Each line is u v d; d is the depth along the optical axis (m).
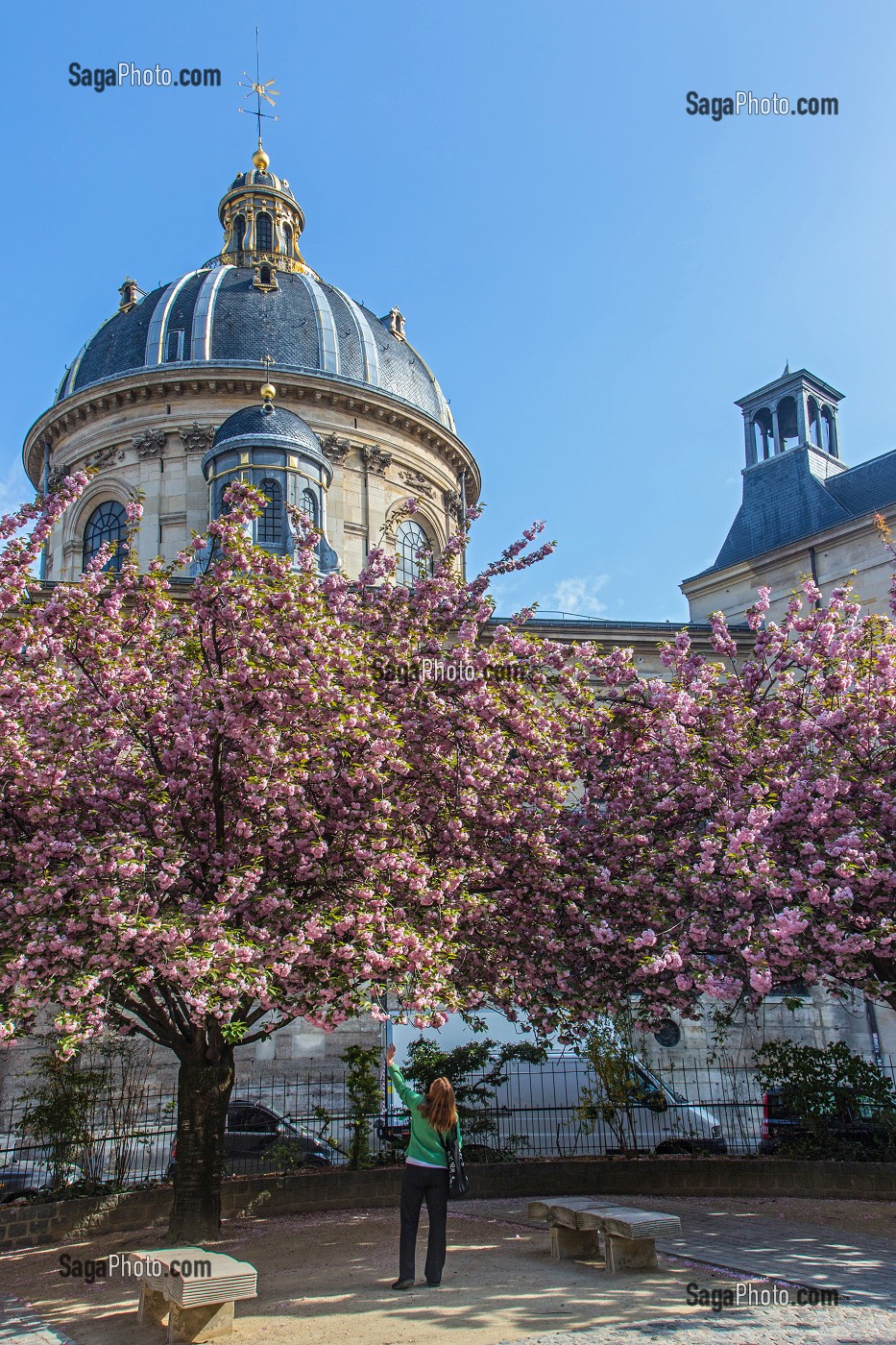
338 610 13.79
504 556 14.74
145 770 12.02
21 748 11.00
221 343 39.84
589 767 14.80
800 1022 28.27
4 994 9.77
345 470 39.28
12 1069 22.02
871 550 33.50
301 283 43.34
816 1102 15.98
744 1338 7.42
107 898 9.38
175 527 37.31
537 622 31.72
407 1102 9.74
